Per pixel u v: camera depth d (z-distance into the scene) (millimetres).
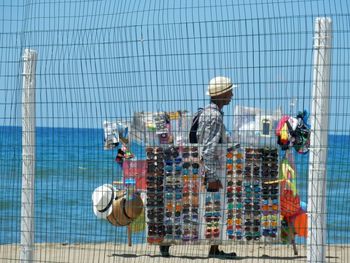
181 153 9281
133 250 9883
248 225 9211
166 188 9359
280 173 9266
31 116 7746
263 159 9094
